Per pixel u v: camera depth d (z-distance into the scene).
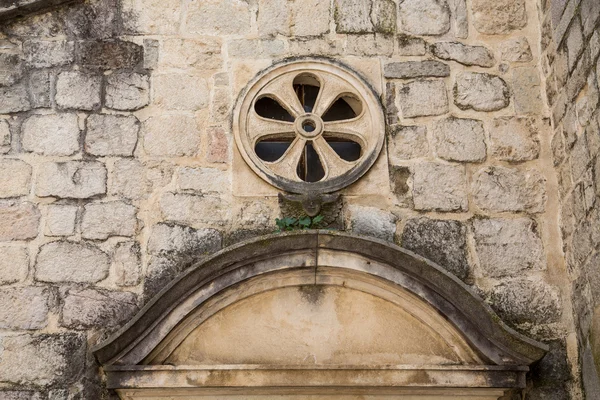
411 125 5.17
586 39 4.65
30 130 5.00
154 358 4.48
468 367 4.51
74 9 5.31
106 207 4.87
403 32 5.40
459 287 4.58
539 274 4.88
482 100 5.26
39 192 4.87
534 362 4.55
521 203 5.03
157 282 4.74
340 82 5.26
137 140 5.04
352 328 4.66
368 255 4.64
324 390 4.54
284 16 5.40
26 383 4.48
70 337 4.58
